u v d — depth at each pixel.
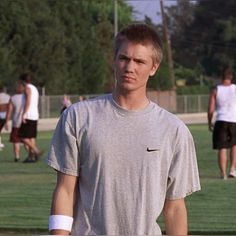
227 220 13.84
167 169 5.62
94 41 83.62
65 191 5.65
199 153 29.95
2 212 14.77
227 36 129.50
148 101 5.72
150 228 5.51
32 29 75.12
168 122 5.65
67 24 81.12
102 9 102.25
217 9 134.12
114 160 5.52
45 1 77.81
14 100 26.03
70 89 80.12
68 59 80.19
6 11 74.06
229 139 20.53
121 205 5.50
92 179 5.55
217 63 130.00
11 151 31.97
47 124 61.22
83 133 5.59
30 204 15.88
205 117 78.19
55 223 5.60
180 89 94.94
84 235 5.54
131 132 5.56
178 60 136.38
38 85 76.19
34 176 21.53
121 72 5.61
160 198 5.62
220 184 19.27
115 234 5.51
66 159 5.64
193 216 14.28
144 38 5.61
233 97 20.12
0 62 70.81
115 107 5.62
